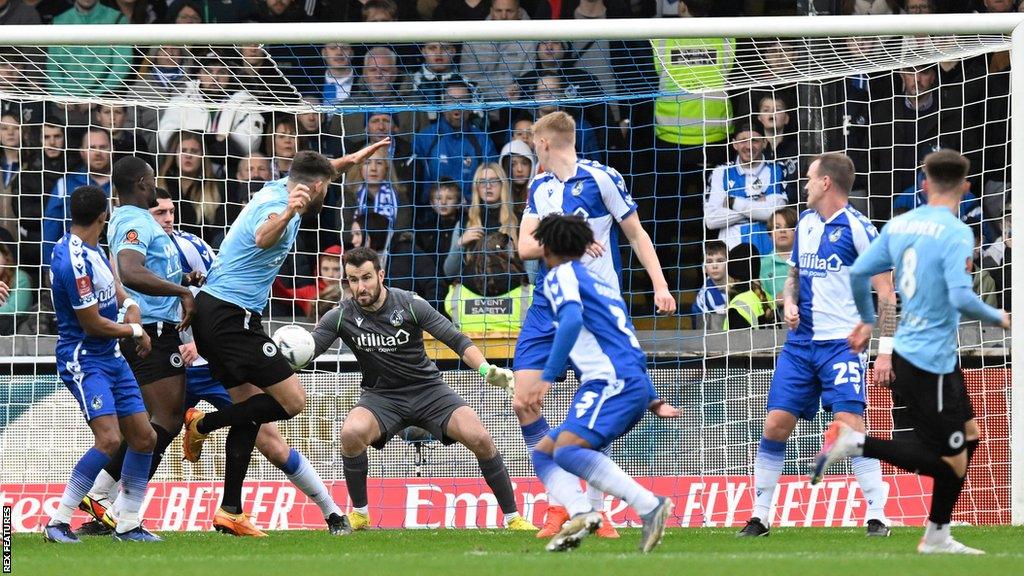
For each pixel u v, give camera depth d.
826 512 29.83
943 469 19.30
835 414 24.27
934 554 19.34
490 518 30.42
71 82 36.44
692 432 31.14
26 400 31.62
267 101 36.84
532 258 23.77
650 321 41.03
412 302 26.88
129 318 23.62
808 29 27.94
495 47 39.91
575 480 20.39
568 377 31.17
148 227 24.53
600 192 23.81
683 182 41.88
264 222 23.88
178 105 33.97
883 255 19.62
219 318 24.12
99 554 20.50
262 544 23.03
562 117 24.08
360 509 27.83
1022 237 27.27
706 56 32.88
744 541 23.20
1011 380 28.30
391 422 27.47
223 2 43.66
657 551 20.33
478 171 39.94
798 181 36.69
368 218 41.09
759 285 38.66
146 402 25.31
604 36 28.11
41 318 40.19
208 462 30.98
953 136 40.97
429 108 34.19
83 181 41.12
